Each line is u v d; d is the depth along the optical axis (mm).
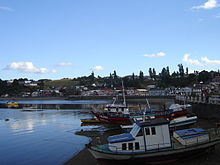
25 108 90375
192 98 51125
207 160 18359
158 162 17734
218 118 34625
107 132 34875
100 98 151125
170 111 36375
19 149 26484
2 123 47250
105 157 17578
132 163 17500
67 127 40969
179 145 18422
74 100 157375
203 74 172875
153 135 17859
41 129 39406
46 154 24281
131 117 35219
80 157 22094
